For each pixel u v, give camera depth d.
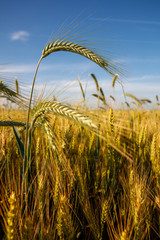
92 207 2.38
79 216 2.35
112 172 2.80
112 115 2.38
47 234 1.63
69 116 1.56
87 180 2.82
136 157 3.17
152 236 2.13
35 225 1.74
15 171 2.55
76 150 3.25
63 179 2.30
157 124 5.05
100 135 1.38
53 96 2.12
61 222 1.57
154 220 2.28
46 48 2.13
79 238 2.11
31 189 2.14
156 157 2.64
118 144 2.62
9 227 1.26
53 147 2.06
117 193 2.68
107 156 2.76
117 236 1.78
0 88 2.11
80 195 2.30
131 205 1.94
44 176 2.12
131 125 3.83
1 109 3.97
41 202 1.78
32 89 2.09
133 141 3.39
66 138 2.49
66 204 1.73
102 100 3.16
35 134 3.39
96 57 1.99
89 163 3.13
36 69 2.11
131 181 2.19
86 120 1.43
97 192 2.62
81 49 2.03
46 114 2.05
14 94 2.17
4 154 2.43
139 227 1.65
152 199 2.39
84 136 3.84
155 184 2.62
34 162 2.78
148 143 3.84
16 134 2.36
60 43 2.07
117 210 2.42
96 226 2.01
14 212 1.28
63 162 2.15
